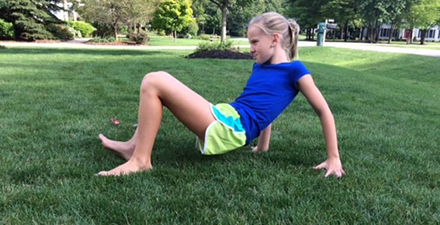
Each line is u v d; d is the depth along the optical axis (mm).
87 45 20906
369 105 5227
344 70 10781
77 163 2320
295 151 2740
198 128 2084
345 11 41500
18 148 2607
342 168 2375
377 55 16797
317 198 1898
